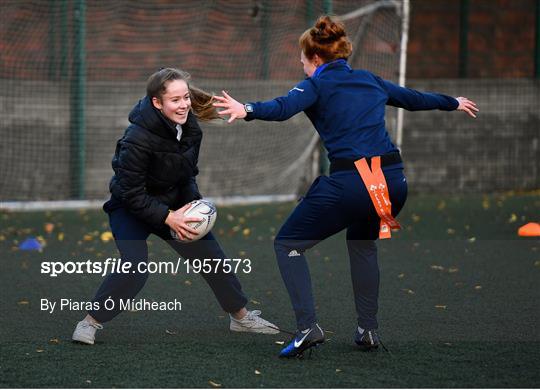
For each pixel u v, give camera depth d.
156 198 13.69
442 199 33.00
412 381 11.67
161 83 12.88
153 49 35.81
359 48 33.06
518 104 35.78
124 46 35.41
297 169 33.78
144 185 13.23
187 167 13.56
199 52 36.03
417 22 38.66
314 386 11.44
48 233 25.23
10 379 11.73
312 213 12.64
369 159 12.47
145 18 35.59
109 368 12.29
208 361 12.70
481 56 39.59
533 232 24.62
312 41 13.01
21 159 31.30
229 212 29.53
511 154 35.78
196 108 13.68
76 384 11.50
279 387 11.38
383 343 13.77
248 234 25.03
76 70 31.59
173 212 13.30
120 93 32.41
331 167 12.64
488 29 39.56
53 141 31.61
